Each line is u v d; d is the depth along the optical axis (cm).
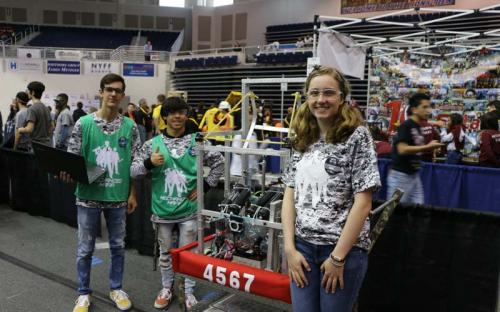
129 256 391
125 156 284
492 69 785
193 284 293
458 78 818
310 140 175
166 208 278
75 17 2281
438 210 255
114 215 287
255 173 267
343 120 165
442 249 257
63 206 473
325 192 165
